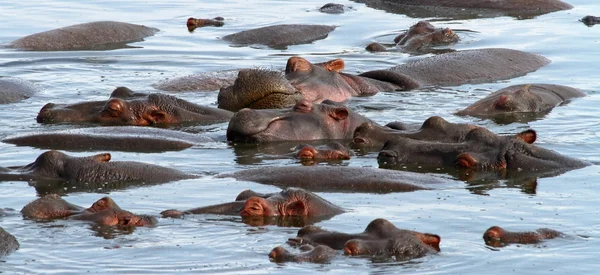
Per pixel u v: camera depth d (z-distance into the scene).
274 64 94.88
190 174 56.12
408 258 40.72
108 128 66.69
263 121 65.25
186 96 82.25
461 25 118.06
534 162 57.91
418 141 60.94
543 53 100.50
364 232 42.31
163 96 73.44
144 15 126.19
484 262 40.50
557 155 58.88
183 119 72.56
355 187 53.06
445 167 58.66
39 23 119.69
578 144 64.06
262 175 55.03
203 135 67.00
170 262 40.34
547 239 43.66
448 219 46.91
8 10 128.88
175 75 90.81
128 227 44.94
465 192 52.59
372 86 84.50
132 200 50.38
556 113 74.62
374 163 59.72
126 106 71.94
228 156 61.47
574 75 89.88
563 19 120.81
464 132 61.72
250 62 96.69
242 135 65.12
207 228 45.00
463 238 43.78
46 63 96.31
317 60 98.00
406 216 47.44
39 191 52.06
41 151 62.03
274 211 47.06
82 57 99.19
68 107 72.81
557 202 50.31
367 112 75.00
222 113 74.00
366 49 104.69
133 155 61.31
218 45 107.06
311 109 66.88
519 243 43.09
